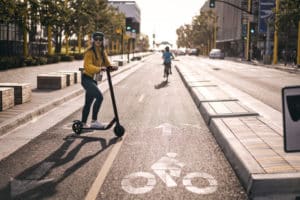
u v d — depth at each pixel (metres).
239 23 88.19
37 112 11.34
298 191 5.21
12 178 5.95
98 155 7.23
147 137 8.73
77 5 48.72
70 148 7.74
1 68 27.67
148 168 6.47
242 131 8.30
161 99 15.57
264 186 5.20
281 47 64.81
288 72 34.28
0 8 25.69
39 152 7.42
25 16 29.27
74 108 12.81
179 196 5.27
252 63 51.28
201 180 5.90
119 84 21.84
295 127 4.06
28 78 20.98
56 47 54.97
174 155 7.27
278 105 13.58
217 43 132.62
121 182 5.79
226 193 5.39
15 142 8.19
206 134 9.13
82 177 6.01
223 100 13.46
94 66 8.48
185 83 22.33
